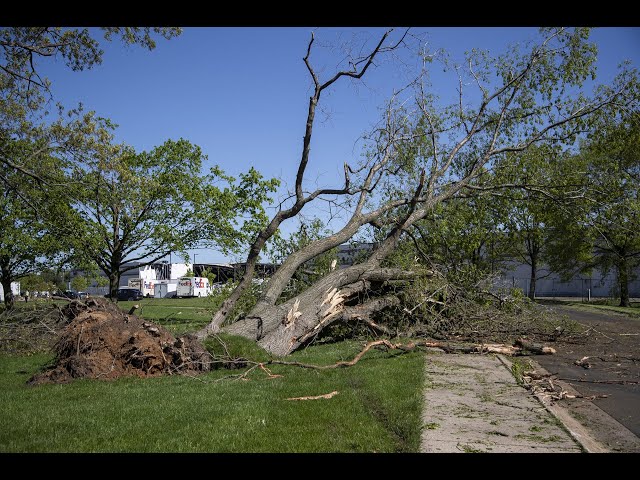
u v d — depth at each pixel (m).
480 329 14.23
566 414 6.89
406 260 15.18
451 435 5.76
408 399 7.18
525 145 16.52
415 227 16.75
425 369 9.80
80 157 15.98
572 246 34.44
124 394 7.57
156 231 21.69
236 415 6.33
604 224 16.47
